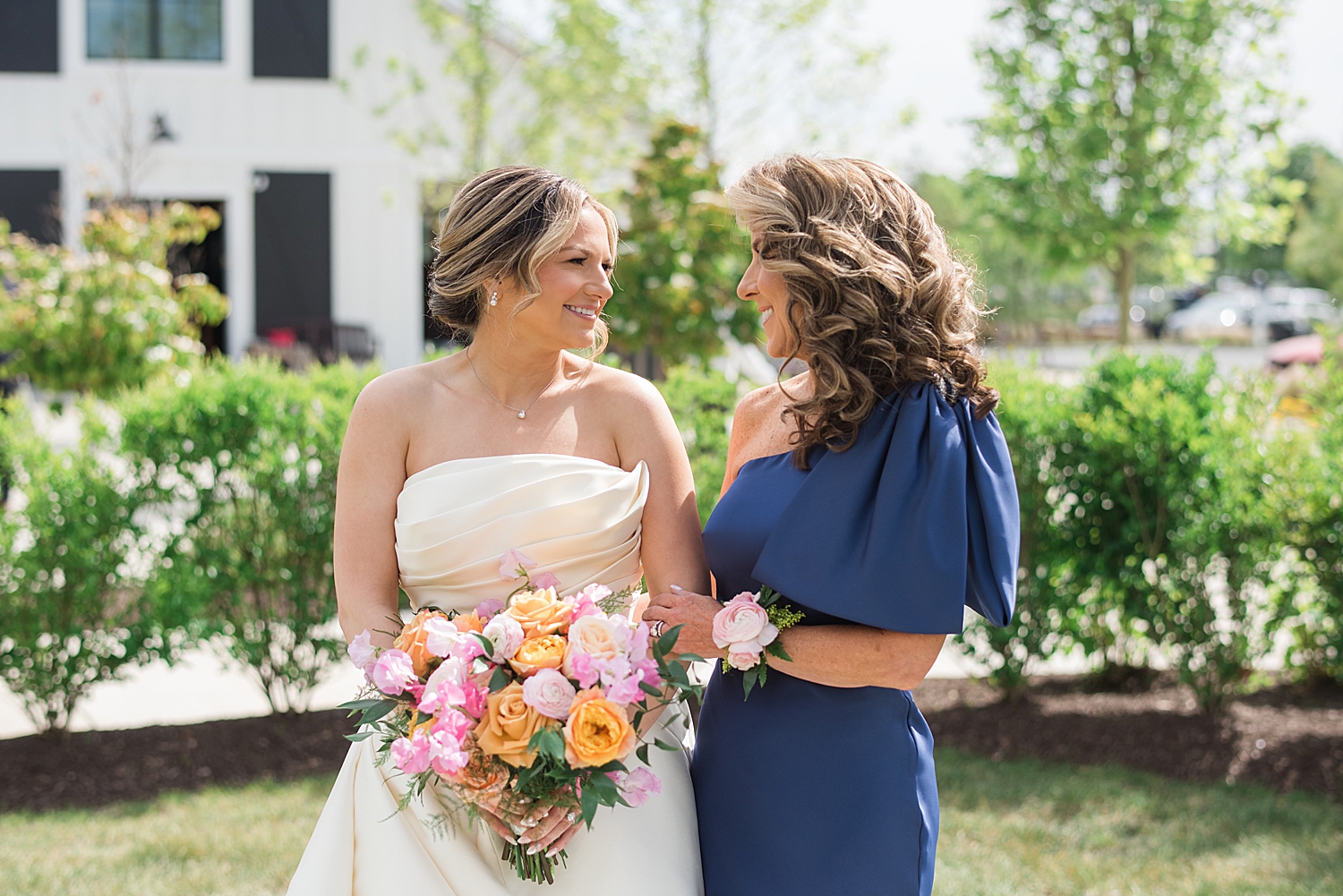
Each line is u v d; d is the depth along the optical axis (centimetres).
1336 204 3250
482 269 198
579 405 211
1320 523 451
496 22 1396
